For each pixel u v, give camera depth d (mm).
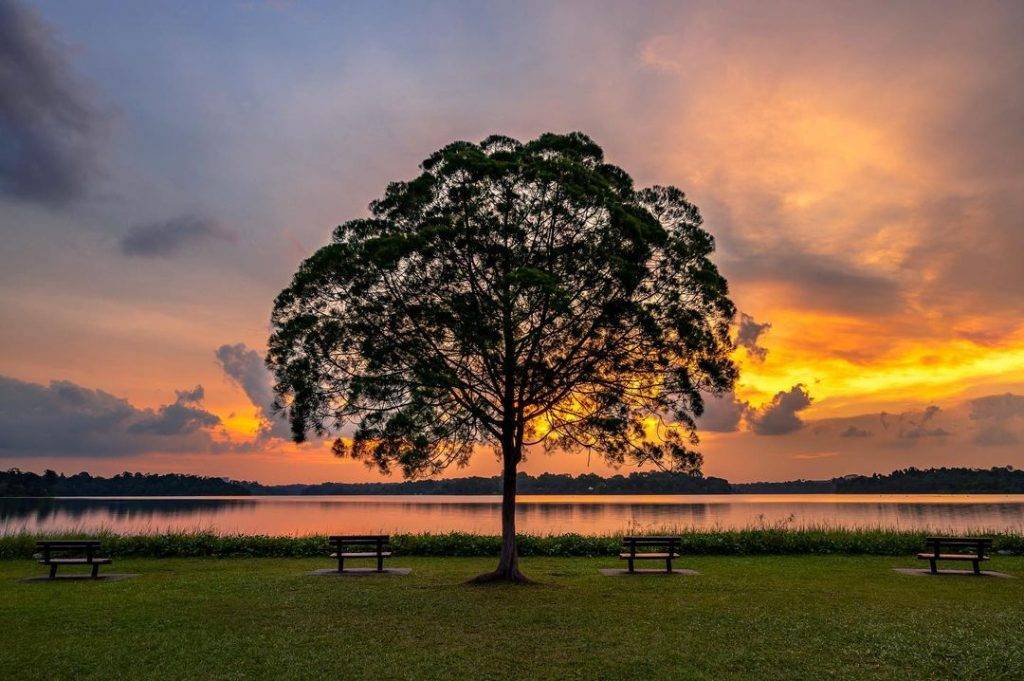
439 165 19453
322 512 94812
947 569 21281
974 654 10336
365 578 19250
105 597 15734
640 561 24031
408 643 11281
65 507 118250
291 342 18266
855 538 26062
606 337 18125
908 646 10875
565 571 20922
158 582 18297
